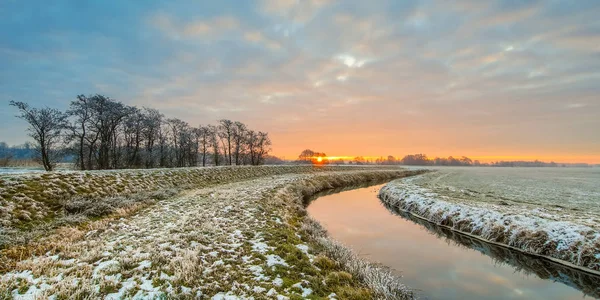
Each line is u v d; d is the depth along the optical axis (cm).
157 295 618
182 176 2948
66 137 3572
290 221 1476
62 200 1438
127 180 2209
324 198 2908
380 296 724
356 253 1118
